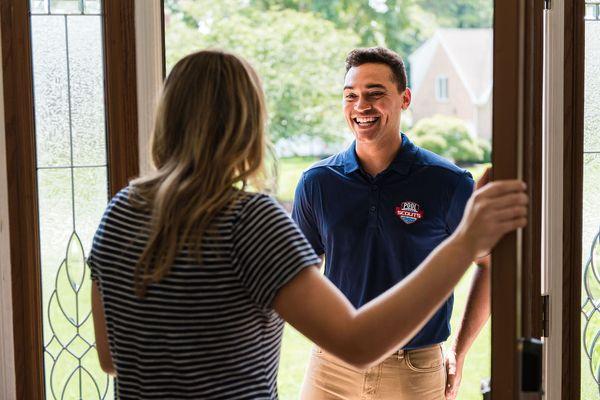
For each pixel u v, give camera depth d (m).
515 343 1.00
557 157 2.03
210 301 1.02
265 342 1.08
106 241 1.09
